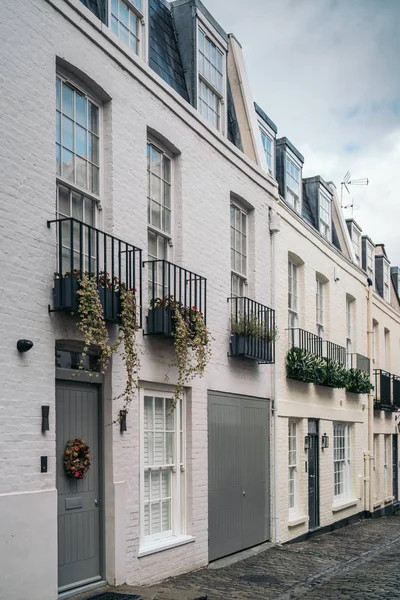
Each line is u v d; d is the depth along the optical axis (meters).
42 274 7.30
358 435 19.28
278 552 12.48
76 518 7.93
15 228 6.98
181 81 11.17
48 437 7.23
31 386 7.07
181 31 11.46
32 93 7.32
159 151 10.18
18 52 7.16
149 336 9.28
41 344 7.23
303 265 15.52
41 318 7.24
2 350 6.75
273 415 13.41
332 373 16.08
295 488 14.72
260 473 12.81
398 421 23.94
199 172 10.96
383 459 22.30
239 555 11.69
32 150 7.27
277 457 13.41
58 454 7.73
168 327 9.16
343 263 18.50
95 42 8.42
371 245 23.06
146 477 9.37
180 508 10.15
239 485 11.92
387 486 22.98
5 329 6.79
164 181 10.28
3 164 6.87
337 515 17.14
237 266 12.59
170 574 9.55
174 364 9.61
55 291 7.39
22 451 6.91
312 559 12.11
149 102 9.59
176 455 10.05
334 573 11.05
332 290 17.50
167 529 9.85
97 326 7.81
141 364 9.07
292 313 15.09
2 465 6.68
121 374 8.62
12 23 7.10
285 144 15.56
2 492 6.66
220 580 9.76
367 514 19.75
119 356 8.60
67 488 7.83
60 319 7.50
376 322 22.30
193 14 11.39
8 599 6.59
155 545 9.29
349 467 18.84
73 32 8.05
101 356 7.76
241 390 12.11
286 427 13.99
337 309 17.84
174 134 10.22
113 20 9.30
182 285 10.30
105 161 8.73
